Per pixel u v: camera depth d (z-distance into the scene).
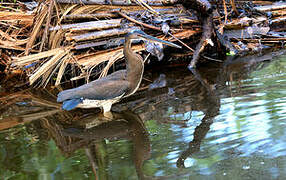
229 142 5.41
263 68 8.66
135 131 6.16
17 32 9.64
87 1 9.37
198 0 8.80
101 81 6.96
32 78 8.55
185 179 4.65
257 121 5.91
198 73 8.95
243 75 8.36
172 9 10.28
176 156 5.20
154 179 4.70
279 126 5.66
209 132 5.79
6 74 9.76
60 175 4.93
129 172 4.91
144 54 9.42
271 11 11.06
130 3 9.89
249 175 4.61
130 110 7.06
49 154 5.53
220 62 9.62
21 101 7.91
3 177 4.93
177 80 8.59
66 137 6.09
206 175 4.70
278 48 10.27
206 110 6.66
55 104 7.65
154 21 9.63
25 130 6.42
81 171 5.01
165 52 9.81
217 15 10.29
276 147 5.14
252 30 10.38
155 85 8.39
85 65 8.62
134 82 7.08
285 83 7.44
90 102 6.75
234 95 7.19
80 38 8.62
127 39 6.99
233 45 10.28
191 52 10.05
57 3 9.06
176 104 7.12
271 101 6.62
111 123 6.56
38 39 9.55
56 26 8.94
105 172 4.95
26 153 5.58
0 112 7.30
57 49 8.70
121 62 9.47
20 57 8.67
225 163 4.92
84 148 5.68
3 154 5.57
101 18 9.54
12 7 10.38
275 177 4.52
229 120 6.10
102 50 9.02
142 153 5.39
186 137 5.71
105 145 5.75
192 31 9.80
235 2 10.96
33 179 4.85
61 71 8.88
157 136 5.87
